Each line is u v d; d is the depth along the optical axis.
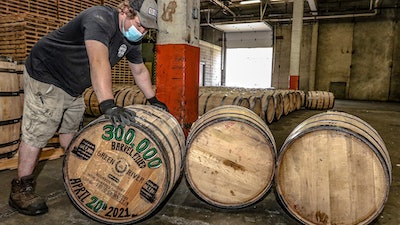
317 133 2.51
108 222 2.44
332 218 2.52
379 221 2.66
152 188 2.37
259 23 20.03
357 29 20.06
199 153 2.78
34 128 2.49
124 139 2.35
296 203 2.59
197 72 4.81
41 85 2.41
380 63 19.73
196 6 4.62
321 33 20.88
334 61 20.73
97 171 2.41
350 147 2.43
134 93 7.73
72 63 2.38
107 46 2.21
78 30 2.29
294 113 10.73
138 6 2.21
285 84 22.27
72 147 2.42
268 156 2.69
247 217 2.73
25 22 5.98
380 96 19.89
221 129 2.74
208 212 2.80
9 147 3.83
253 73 23.66
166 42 4.44
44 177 3.55
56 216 2.61
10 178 3.48
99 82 2.12
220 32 24.08
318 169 2.52
